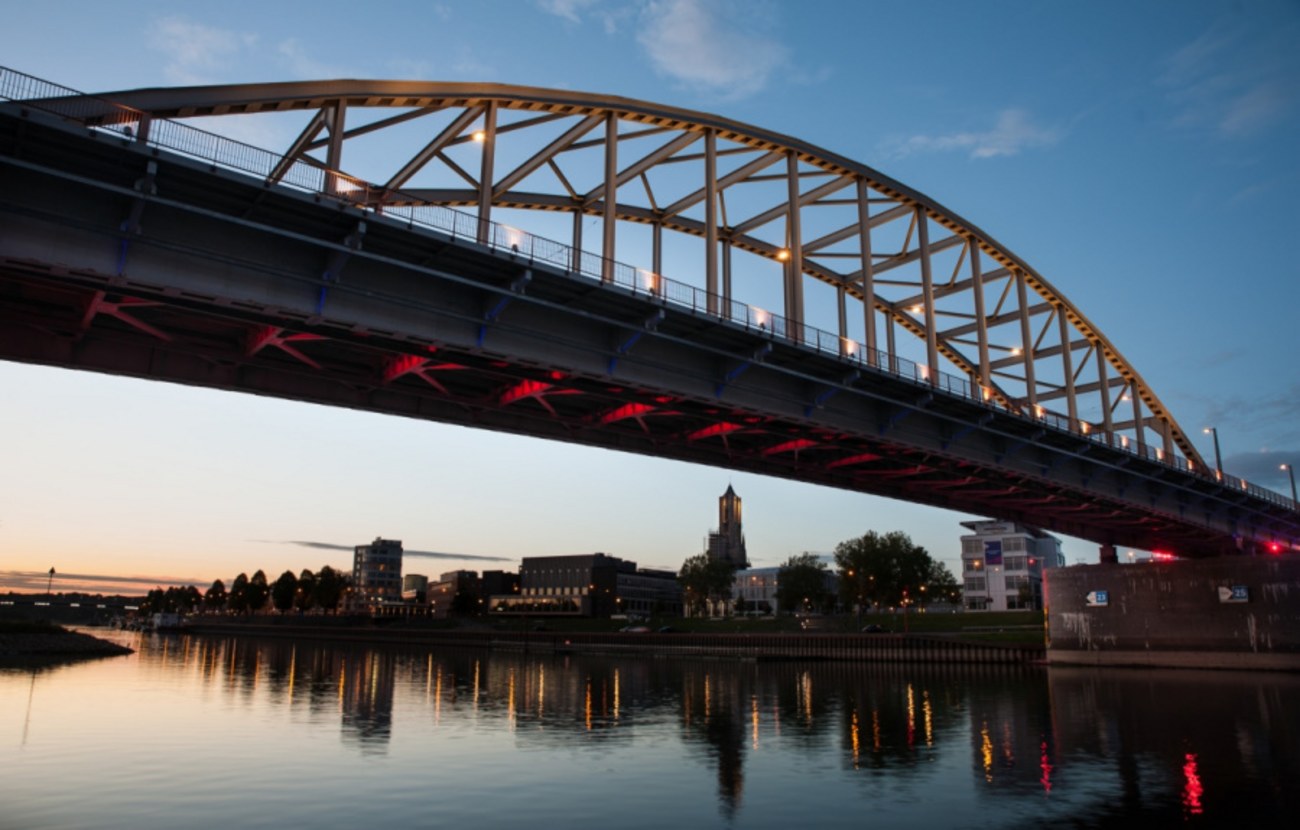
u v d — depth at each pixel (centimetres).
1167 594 7631
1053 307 7869
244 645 13212
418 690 5394
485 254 3162
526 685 5912
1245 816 1998
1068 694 5038
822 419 4428
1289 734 3259
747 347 4050
